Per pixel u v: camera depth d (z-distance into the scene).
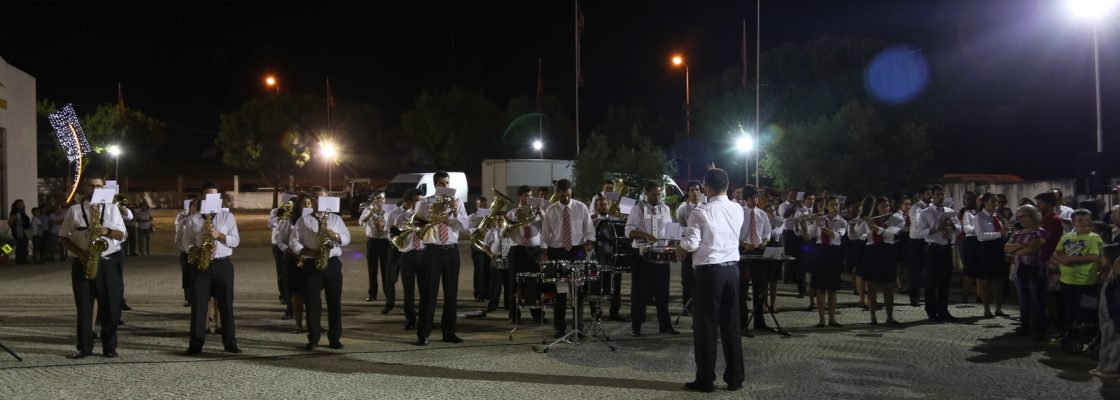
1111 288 8.87
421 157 67.75
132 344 10.89
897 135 30.95
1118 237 10.47
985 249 13.50
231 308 10.30
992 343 11.00
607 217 12.47
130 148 68.19
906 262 16.94
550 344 10.65
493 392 8.14
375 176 76.31
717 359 9.88
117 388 8.27
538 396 7.98
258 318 13.37
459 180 40.03
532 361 9.74
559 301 11.36
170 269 22.12
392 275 13.99
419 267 10.91
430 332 11.32
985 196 13.66
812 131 32.19
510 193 32.66
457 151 64.62
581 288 11.12
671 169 31.88
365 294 16.80
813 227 13.04
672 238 11.38
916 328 12.37
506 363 9.62
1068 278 10.45
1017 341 11.16
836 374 9.00
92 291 9.87
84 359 9.78
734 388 8.27
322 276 10.49
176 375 8.91
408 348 10.65
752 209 11.71
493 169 33.62
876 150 30.22
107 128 67.19
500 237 13.73
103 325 9.91
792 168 32.19
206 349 10.54
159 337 11.46
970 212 14.81
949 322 12.98
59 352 10.23
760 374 9.01
